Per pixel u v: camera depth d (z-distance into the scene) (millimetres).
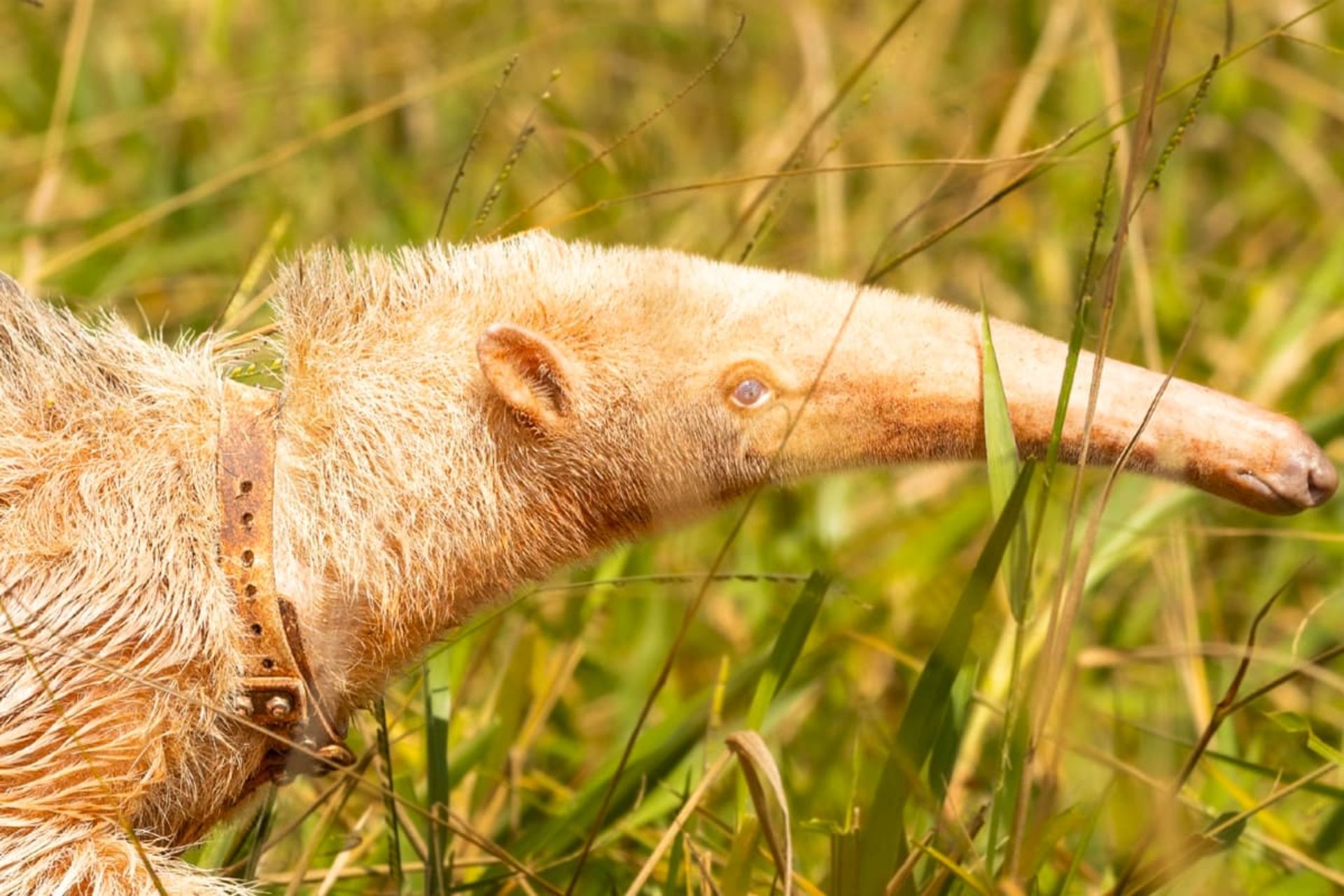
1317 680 16000
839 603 16906
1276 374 18734
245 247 20547
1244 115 23562
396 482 11430
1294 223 22703
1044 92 23766
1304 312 18844
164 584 10820
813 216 21734
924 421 11492
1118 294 19875
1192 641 15016
